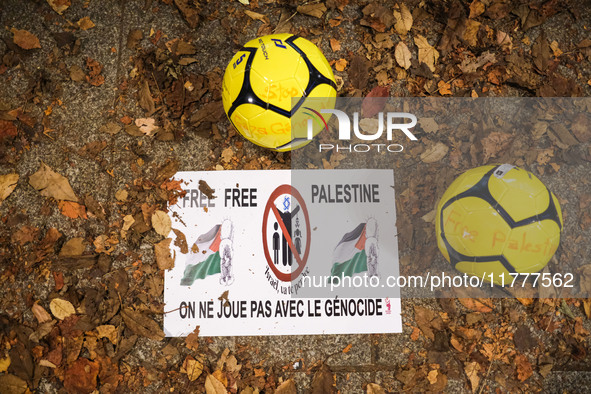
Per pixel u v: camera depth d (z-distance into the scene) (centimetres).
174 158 109
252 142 105
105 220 107
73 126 110
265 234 107
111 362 102
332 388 103
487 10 115
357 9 114
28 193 108
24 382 101
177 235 106
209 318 104
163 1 114
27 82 111
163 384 102
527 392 103
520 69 113
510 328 105
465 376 103
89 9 114
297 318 105
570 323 105
